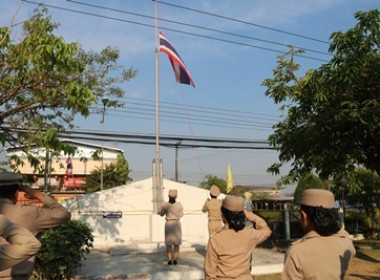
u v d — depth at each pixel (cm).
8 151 830
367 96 957
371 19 902
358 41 920
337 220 289
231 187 3189
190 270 954
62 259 795
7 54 749
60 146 730
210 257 404
